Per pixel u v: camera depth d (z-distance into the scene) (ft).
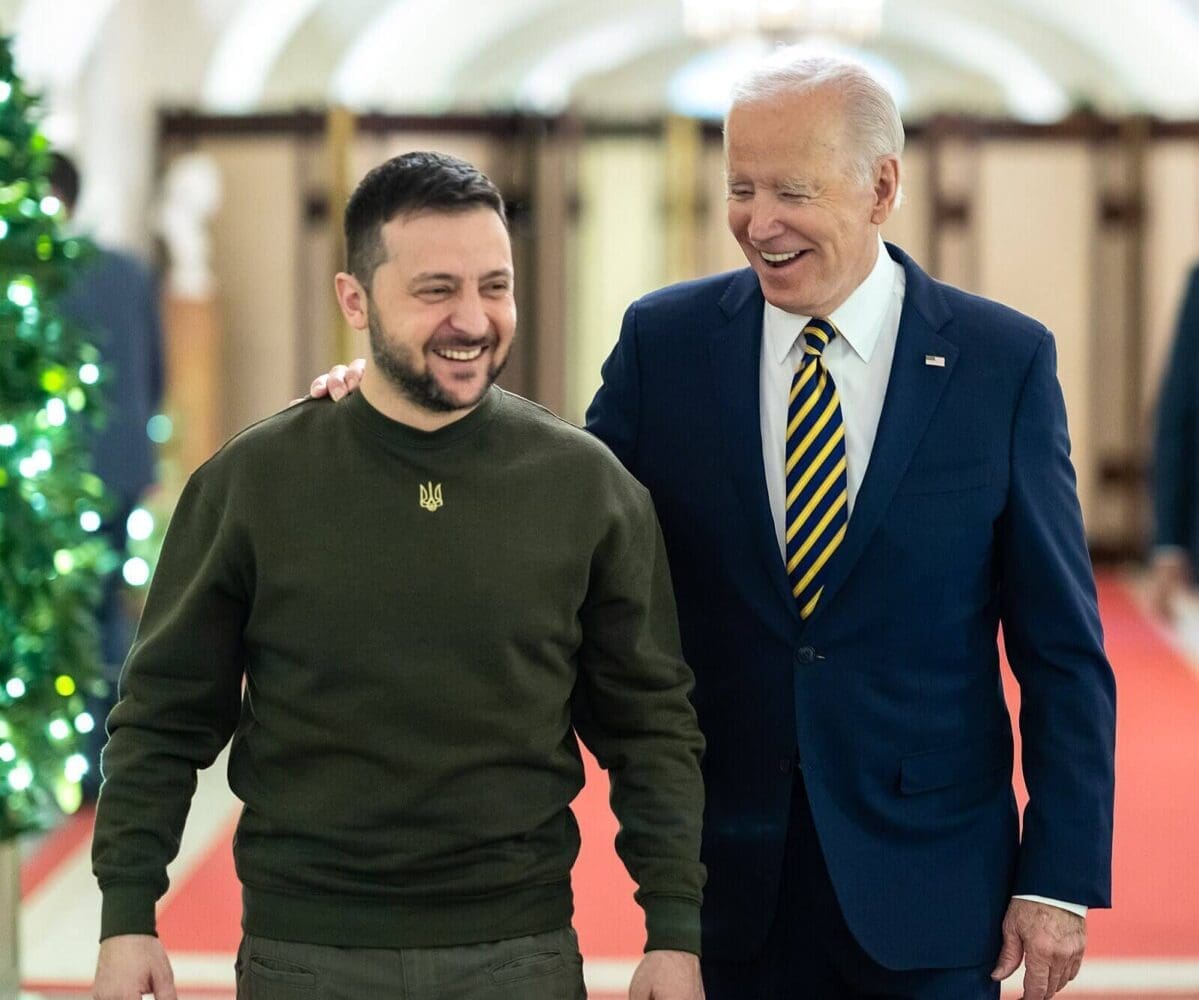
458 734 8.36
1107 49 48.01
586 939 16.43
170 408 31.45
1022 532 9.24
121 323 20.43
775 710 9.30
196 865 18.66
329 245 35.76
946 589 9.22
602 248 36.81
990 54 54.60
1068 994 15.01
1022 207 37.37
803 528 9.29
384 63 46.42
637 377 9.73
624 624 8.78
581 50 57.47
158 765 8.64
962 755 9.37
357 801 8.34
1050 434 9.34
